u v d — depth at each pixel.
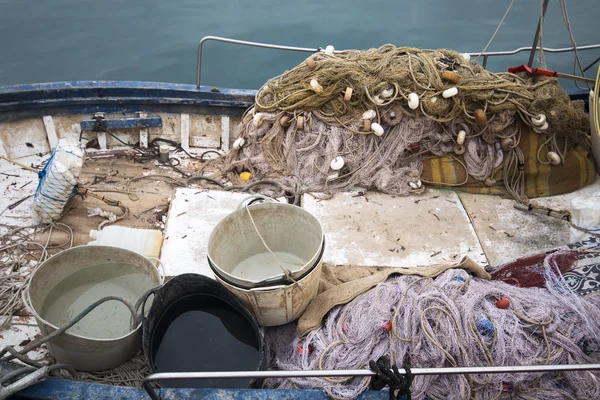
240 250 3.48
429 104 4.28
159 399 2.50
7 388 2.44
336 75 4.38
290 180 4.59
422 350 2.84
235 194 4.40
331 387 2.74
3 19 10.09
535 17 9.97
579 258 3.39
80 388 2.62
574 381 2.88
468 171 4.51
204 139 5.44
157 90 5.17
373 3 10.88
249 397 2.62
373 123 4.38
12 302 3.41
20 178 4.64
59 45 9.27
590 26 9.55
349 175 4.56
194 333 3.03
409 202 4.44
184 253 3.77
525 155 4.52
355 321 2.99
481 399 2.87
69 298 3.32
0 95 4.67
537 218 4.32
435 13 10.34
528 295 3.13
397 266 3.79
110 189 4.54
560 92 4.46
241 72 8.68
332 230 4.10
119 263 3.38
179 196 4.30
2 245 3.87
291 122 4.58
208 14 10.52
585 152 4.71
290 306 2.98
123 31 9.84
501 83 4.39
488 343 2.87
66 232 4.04
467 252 3.95
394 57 4.54
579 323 2.99
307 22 10.07
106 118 5.20
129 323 3.18
